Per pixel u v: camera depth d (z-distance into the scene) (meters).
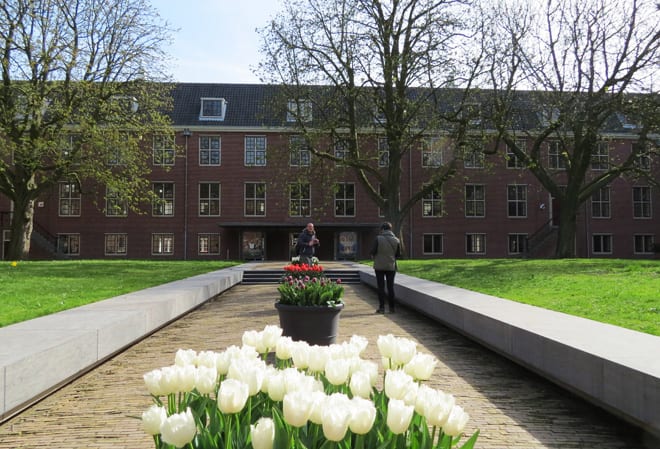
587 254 39.16
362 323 9.94
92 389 5.53
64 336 5.73
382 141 33.03
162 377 2.05
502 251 38.66
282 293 7.71
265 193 37.84
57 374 5.28
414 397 1.89
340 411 1.56
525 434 4.26
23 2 23.62
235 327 9.44
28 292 11.34
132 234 36.94
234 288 17.92
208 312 11.62
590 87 23.62
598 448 3.97
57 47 24.23
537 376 6.14
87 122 25.41
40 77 24.77
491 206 38.84
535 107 26.23
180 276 16.92
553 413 4.80
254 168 37.91
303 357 2.39
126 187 27.31
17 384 4.54
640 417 4.02
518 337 6.27
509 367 6.59
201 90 41.03
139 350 7.54
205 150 38.03
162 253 37.12
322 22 23.48
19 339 5.57
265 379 2.11
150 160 37.44
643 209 40.00
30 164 24.50
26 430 4.30
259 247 37.31
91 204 36.84
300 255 15.79
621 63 23.42
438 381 5.91
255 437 1.58
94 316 7.32
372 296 15.01
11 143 24.28
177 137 37.88
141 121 30.70
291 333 7.39
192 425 1.64
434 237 38.53
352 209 38.19
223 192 37.72
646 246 39.88
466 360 7.00
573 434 4.26
